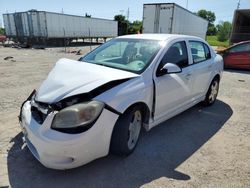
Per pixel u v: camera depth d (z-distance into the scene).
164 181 2.65
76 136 2.37
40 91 2.79
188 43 4.23
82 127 2.41
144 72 3.19
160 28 15.05
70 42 31.02
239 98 6.13
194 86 4.35
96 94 2.62
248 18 19.48
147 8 15.17
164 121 4.06
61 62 3.39
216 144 3.56
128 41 3.93
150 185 2.58
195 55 4.48
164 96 3.49
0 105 4.86
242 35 18.36
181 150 3.34
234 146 3.51
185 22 17.72
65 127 2.38
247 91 6.91
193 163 3.03
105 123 2.59
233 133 3.96
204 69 4.58
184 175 2.78
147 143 3.50
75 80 2.73
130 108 2.90
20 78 7.66
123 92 2.78
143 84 3.05
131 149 3.11
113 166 2.89
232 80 8.52
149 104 3.22
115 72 2.98
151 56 3.42
